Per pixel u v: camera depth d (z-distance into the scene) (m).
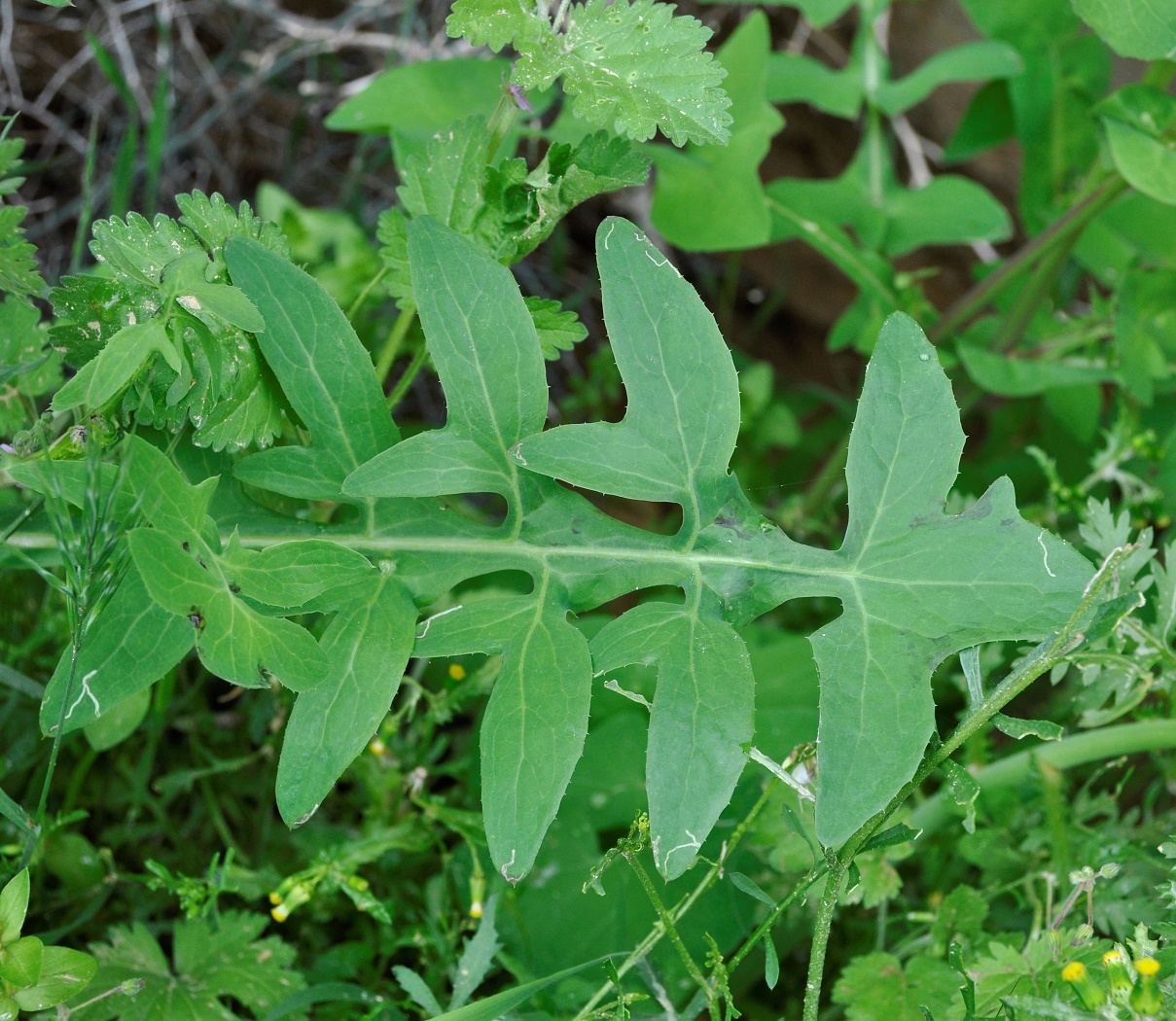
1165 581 0.66
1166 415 0.92
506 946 0.71
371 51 1.15
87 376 0.60
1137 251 0.85
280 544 0.61
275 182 1.15
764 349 1.31
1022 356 0.89
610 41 0.63
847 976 0.67
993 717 0.61
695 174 0.81
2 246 0.64
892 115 0.92
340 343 0.63
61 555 0.63
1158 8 0.69
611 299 0.62
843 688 0.60
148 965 0.67
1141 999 0.58
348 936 0.73
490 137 0.65
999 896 0.73
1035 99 0.91
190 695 0.75
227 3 1.09
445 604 0.75
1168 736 0.69
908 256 1.24
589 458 0.62
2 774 0.72
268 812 0.74
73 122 1.07
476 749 0.75
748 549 0.62
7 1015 0.60
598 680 0.77
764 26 0.81
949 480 0.62
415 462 0.62
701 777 0.60
